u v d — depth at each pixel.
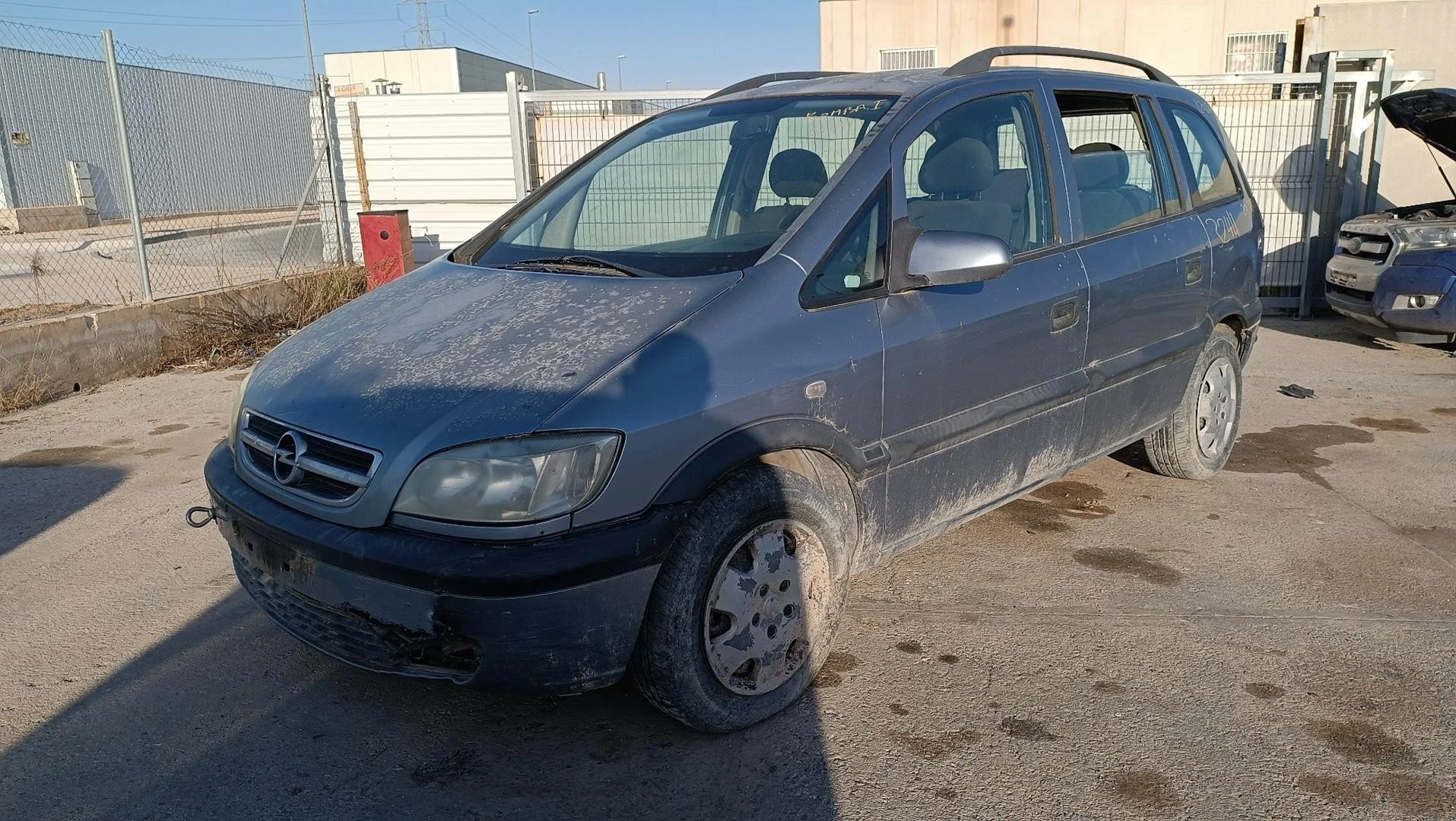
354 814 2.56
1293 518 4.54
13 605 3.77
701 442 2.59
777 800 2.60
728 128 3.65
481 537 2.39
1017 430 3.56
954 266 2.99
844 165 3.16
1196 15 17.56
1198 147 4.70
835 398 2.88
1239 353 5.03
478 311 2.98
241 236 10.13
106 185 9.09
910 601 3.73
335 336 3.10
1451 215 7.91
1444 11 11.66
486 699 3.10
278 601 2.79
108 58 7.75
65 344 7.11
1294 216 10.08
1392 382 7.24
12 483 5.15
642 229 3.47
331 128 12.25
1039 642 3.40
